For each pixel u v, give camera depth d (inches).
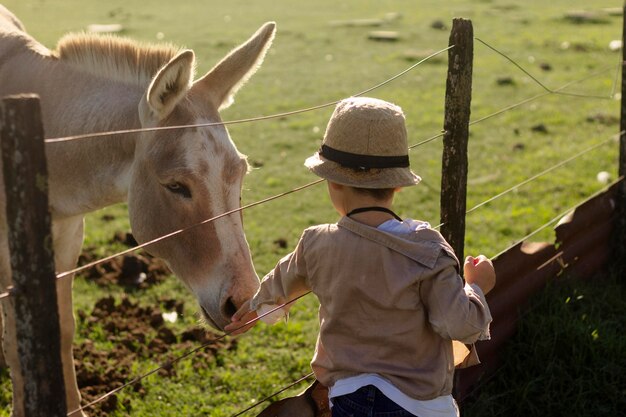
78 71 140.3
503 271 151.0
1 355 175.2
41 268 76.0
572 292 171.9
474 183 299.4
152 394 166.1
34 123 72.6
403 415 91.0
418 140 359.6
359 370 92.3
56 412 80.3
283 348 186.9
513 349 156.0
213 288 120.6
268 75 492.1
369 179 90.6
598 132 365.1
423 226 91.7
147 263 231.8
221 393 167.9
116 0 838.5
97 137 134.4
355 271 91.4
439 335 93.6
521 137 359.9
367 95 441.1
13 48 149.3
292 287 98.7
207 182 120.2
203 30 636.1
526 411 147.6
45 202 74.9
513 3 767.7
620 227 192.1
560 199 281.9
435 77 485.1
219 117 128.2
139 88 135.9
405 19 679.1
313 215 276.2
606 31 600.4
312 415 113.9
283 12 750.5
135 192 128.8
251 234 257.8
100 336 189.0
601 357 154.8
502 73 480.1
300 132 377.4
